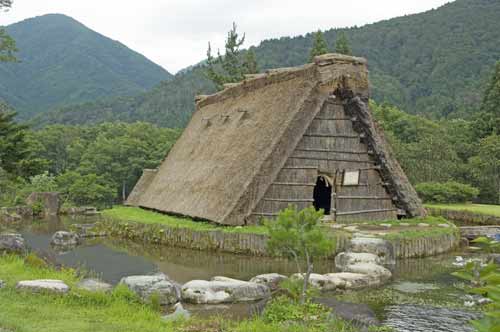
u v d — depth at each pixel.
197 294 12.05
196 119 34.84
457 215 32.69
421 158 44.50
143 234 23.66
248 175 20.66
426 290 13.48
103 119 114.44
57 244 22.66
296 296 10.82
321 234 10.80
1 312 8.76
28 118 128.88
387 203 23.69
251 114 25.09
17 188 44.75
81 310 9.66
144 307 10.69
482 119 52.28
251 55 47.59
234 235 19.12
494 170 40.94
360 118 22.48
